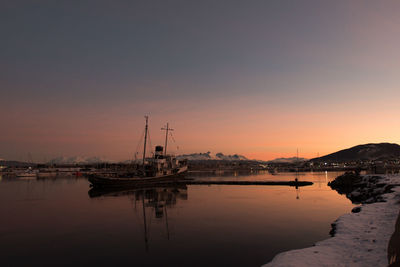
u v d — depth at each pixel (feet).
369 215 86.22
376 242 59.41
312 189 257.75
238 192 232.94
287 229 98.48
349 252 55.36
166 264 66.59
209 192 234.58
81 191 250.78
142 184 306.55
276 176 561.84
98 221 117.50
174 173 356.59
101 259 70.95
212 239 87.25
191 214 130.31
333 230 82.17
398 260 38.91
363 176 289.53
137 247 80.48
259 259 68.54
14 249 79.92
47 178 515.91
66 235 95.09
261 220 114.52
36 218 125.08
